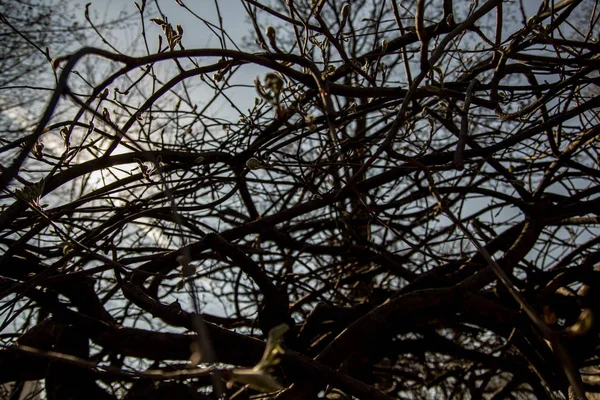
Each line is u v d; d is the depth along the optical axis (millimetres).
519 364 4703
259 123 4152
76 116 2533
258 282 3184
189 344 2938
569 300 3922
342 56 3023
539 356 3555
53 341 2945
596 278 3826
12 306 2961
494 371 4875
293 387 2838
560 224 4652
